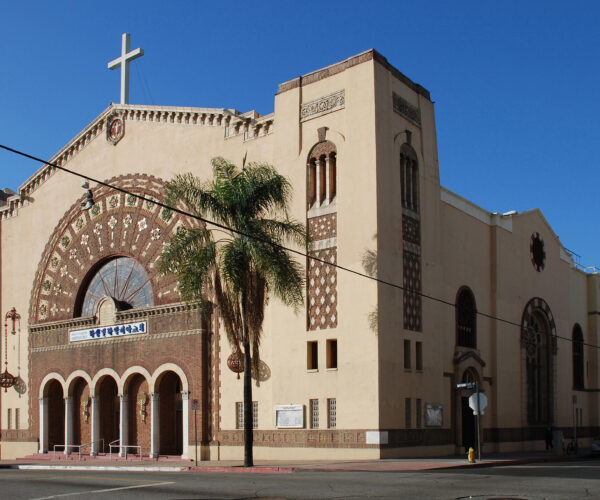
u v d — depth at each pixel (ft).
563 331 161.89
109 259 140.15
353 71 110.42
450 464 88.79
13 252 159.22
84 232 144.66
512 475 74.95
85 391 138.62
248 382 96.12
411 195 114.42
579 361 171.32
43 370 144.87
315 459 104.58
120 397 129.29
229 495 58.08
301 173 113.39
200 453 116.57
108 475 83.25
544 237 159.43
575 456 124.67
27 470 104.58
